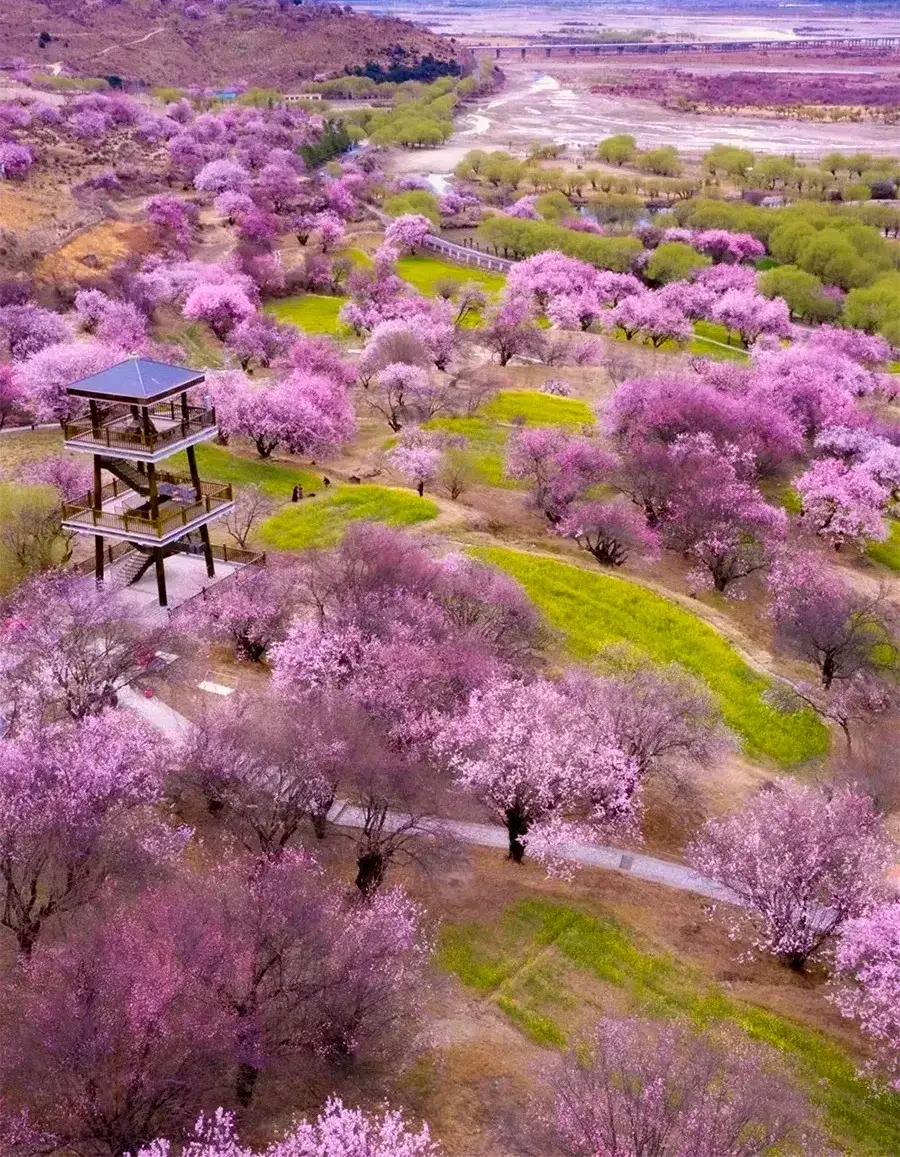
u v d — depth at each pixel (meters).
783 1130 29.95
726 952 40.94
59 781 36.53
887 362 140.00
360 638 50.69
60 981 29.66
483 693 47.00
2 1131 27.00
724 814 50.78
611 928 40.72
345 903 37.72
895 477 88.44
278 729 41.47
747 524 77.38
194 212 182.00
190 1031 28.73
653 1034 35.12
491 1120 31.94
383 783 39.56
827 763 58.22
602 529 74.62
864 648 64.94
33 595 53.59
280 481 82.12
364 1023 32.84
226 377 91.31
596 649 63.31
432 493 83.69
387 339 112.56
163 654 51.66
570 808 44.03
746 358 140.38
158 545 54.75
